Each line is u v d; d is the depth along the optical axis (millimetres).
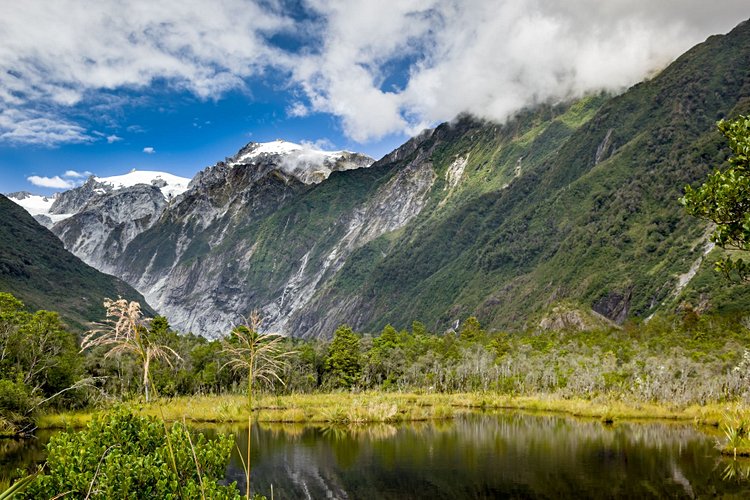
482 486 44062
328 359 133375
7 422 62312
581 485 43406
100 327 9227
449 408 91938
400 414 86188
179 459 18641
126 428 20203
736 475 44938
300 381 120438
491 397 114375
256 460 53750
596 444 60906
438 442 63312
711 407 88688
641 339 150000
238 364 11539
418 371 136375
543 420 85125
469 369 132125
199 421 79062
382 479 46438
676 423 80188
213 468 19578
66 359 79688
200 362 115250
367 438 66438
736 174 17875
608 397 101938
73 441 19266
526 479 45750
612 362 113688
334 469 50031
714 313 173375
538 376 124188
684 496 39438
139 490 17672
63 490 17359
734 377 95312
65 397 78750
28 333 76188
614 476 45781
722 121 18984
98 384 84312
